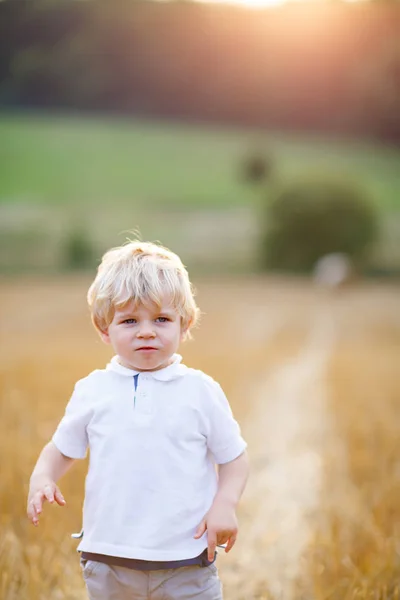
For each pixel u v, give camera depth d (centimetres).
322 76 10338
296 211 6706
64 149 9312
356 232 6744
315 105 10412
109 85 10425
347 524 661
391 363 2205
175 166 9269
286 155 9788
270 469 929
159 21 10812
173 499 355
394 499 716
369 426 1138
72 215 7481
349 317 3959
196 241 7006
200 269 6450
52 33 10300
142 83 10556
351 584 514
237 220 7612
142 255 375
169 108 10512
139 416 362
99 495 360
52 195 8088
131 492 355
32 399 1238
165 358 369
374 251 6850
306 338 3316
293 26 10594
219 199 8375
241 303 4456
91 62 10312
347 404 1389
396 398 1448
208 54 10644
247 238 7062
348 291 5128
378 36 10250
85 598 532
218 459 374
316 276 5894
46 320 3650
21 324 3544
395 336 3409
